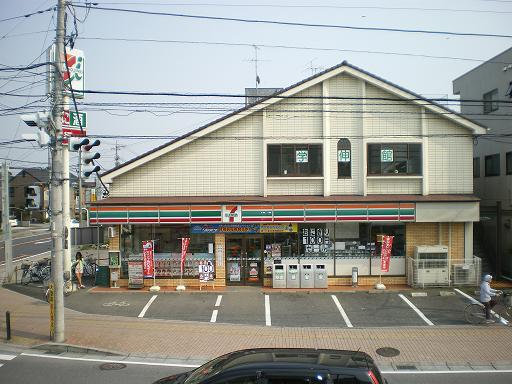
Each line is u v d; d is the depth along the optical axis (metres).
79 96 20.97
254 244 21.91
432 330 15.27
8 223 24.44
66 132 19.48
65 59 14.88
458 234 21.62
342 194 21.91
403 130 21.98
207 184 21.91
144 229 21.83
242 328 15.59
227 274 21.84
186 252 21.45
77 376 11.43
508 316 16.53
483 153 26.31
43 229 66.12
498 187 24.56
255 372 6.98
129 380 11.16
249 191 21.89
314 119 21.84
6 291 22.05
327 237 21.69
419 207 21.06
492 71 25.27
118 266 21.77
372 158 22.02
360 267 21.66
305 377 6.87
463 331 15.14
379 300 19.19
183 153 21.91
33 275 24.61
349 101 21.91
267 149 21.86
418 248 20.97
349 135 21.91
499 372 11.84
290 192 21.95
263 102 21.66
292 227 21.44
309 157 21.92
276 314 17.33
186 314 17.39
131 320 16.59
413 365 12.32
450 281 21.08
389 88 21.58
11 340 14.38
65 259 20.95
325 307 18.20
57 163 14.27
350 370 6.95
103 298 19.81
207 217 20.92
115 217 20.92
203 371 7.67
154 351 13.36
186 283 21.56
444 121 22.06
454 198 21.25
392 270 21.70
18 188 77.81
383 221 21.16
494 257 24.22
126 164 21.66
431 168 22.09
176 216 20.92
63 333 14.14
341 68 21.55
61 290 14.16
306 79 21.50
